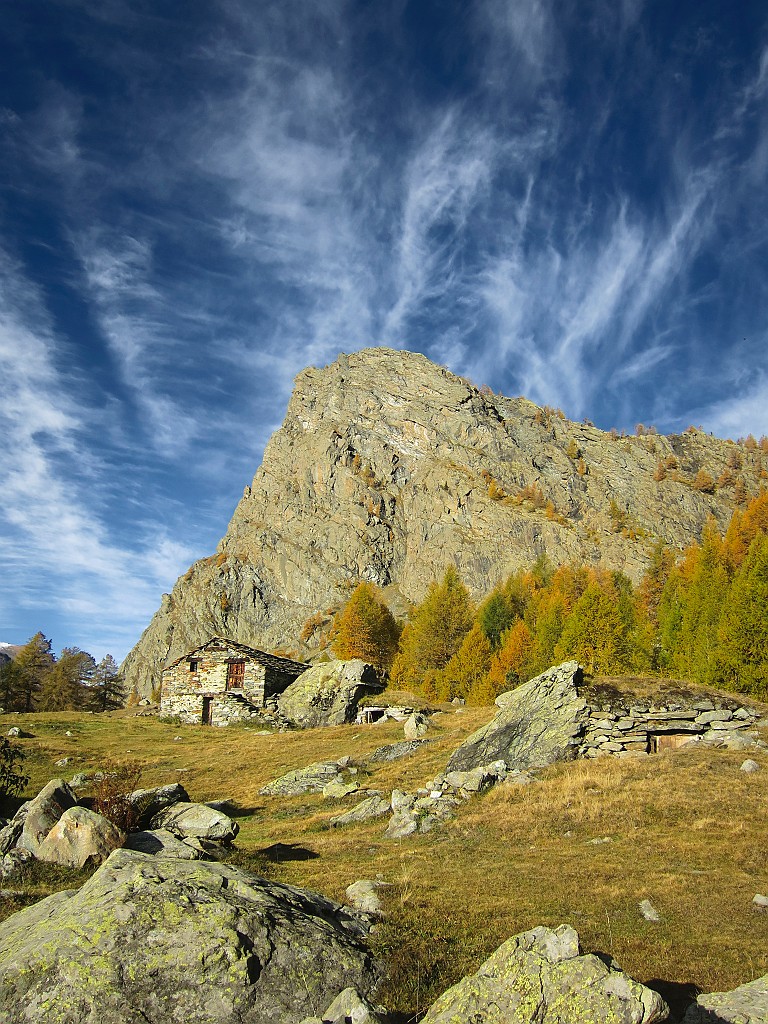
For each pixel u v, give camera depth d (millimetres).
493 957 8992
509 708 33719
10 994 8922
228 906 10352
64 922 9945
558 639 76500
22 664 92625
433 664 96062
